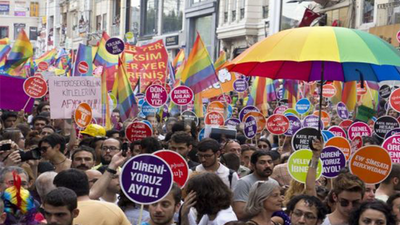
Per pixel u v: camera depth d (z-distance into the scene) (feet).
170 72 108.06
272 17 188.65
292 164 42.01
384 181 40.68
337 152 43.42
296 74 46.42
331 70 46.14
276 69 46.55
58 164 45.65
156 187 30.86
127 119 73.51
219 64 99.55
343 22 158.92
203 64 79.92
